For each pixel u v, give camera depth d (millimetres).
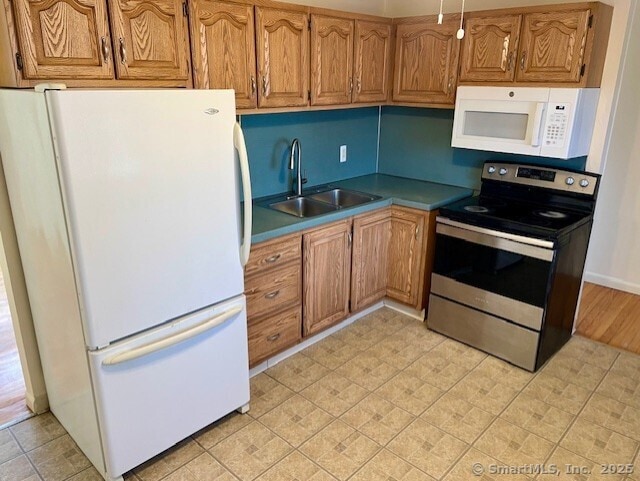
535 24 2564
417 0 3412
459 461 2064
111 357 1731
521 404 2430
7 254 2068
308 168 3369
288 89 2631
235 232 2039
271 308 2572
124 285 1720
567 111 2498
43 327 2080
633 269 3801
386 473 2000
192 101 1750
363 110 3662
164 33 2012
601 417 2338
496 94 2752
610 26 2570
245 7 2299
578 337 3105
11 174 1868
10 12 1590
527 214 2799
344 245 2889
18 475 1990
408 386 2574
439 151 3498
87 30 1778
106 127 1549
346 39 2893
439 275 2996
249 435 2213
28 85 1680
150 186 1704
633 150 3582
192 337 1953
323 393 2514
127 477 1970
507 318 2725
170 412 1995
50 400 2318
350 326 3195
